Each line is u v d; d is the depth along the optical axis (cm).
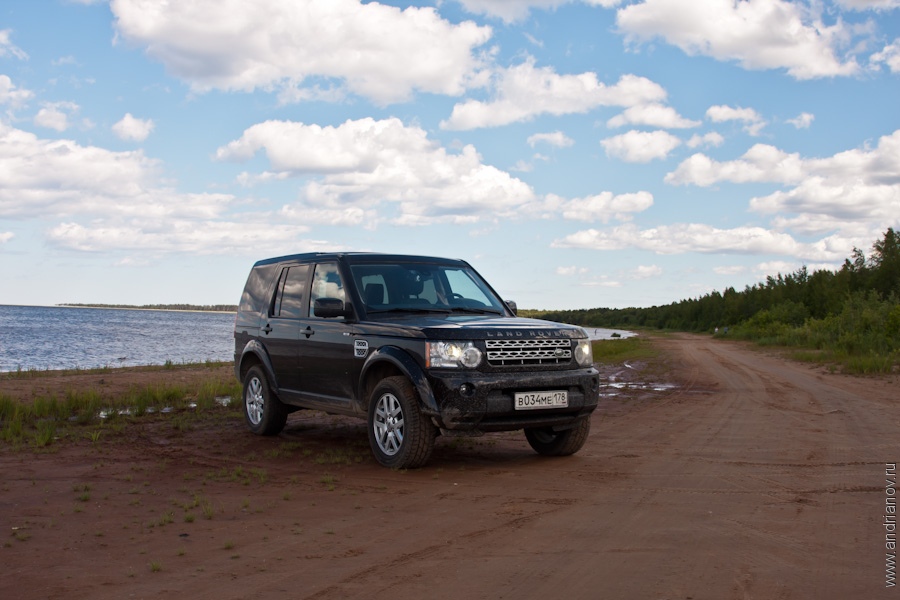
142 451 799
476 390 652
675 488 599
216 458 758
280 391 869
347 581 385
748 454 757
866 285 4816
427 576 391
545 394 682
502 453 778
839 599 354
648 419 1045
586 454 766
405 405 674
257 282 957
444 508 539
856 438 857
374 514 523
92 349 3875
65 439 878
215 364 2055
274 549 443
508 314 823
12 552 442
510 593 365
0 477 660
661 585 373
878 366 1864
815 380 1689
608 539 455
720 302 9619
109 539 467
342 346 766
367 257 817
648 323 13538
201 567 411
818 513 516
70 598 365
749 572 392
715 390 1482
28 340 4697
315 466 710
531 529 479
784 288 7000
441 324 689
